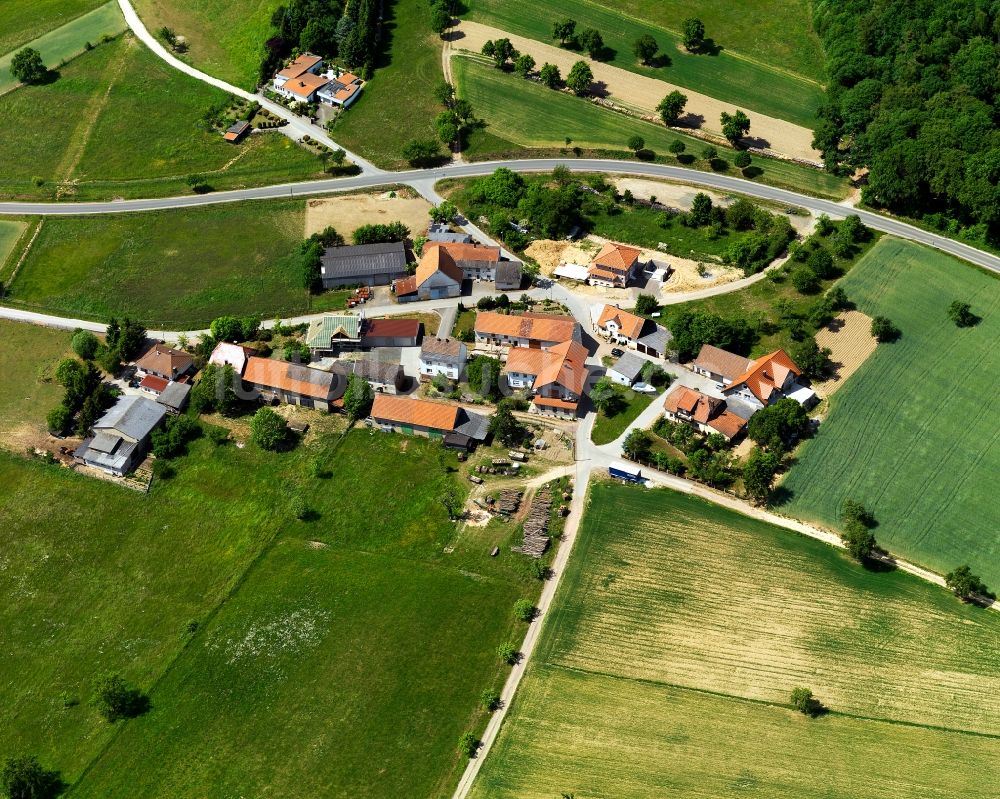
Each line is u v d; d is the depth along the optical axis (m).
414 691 125.62
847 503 146.12
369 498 152.25
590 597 136.75
